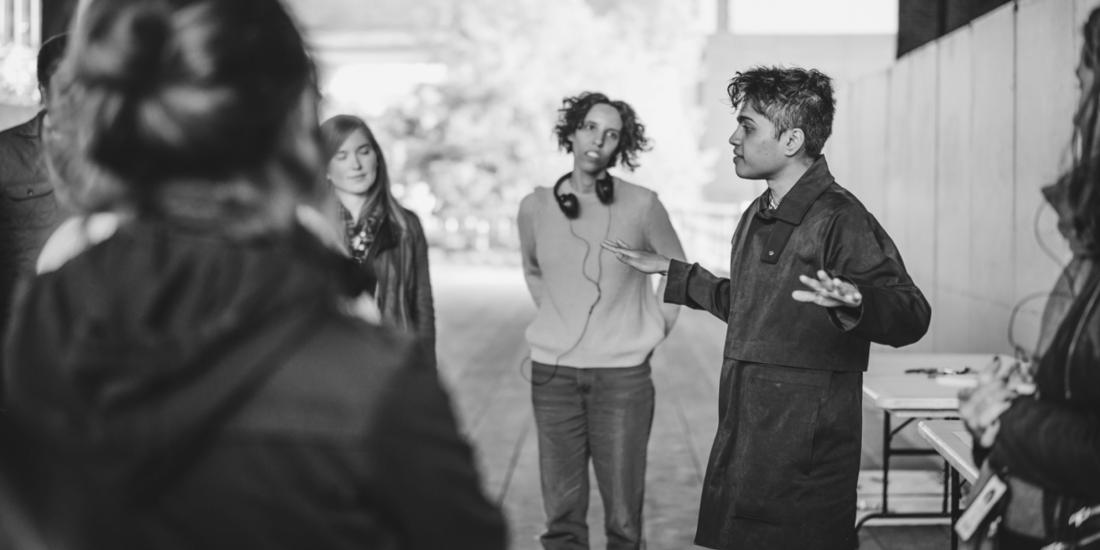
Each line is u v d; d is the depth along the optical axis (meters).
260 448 1.00
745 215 3.06
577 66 24.73
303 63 1.11
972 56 6.71
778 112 2.87
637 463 3.96
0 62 10.31
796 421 2.84
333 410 1.01
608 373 3.92
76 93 1.08
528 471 5.84
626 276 3.95
